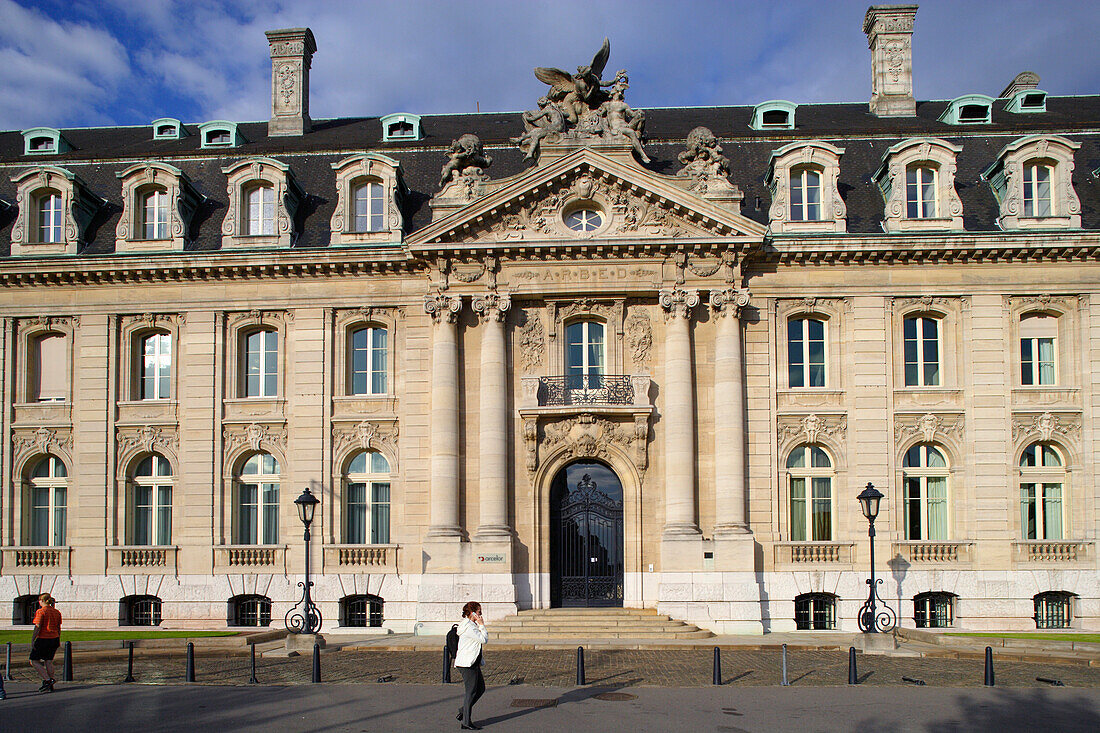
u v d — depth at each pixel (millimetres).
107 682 22297
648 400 33906
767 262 34844
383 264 35125
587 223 34875
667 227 34188
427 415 34719
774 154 35625
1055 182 35062
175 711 18484
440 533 33031
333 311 35688
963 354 34531
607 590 34250
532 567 33625
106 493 35344
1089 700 19781
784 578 33375
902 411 34250
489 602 32469
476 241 34188
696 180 34625
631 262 34344
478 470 33969
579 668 21500
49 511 36094
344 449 35000
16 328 36406
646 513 33688
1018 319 34656
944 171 35250
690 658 26547
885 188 35844
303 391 35250
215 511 34938
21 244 36219
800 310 34844
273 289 35812
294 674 23594
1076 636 30094
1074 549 33500
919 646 28578
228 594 34375
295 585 34250
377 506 35250
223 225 36094
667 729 16750
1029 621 33094
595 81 35750
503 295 34312
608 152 34844
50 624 21062
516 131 42094
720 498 33125
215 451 35250
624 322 34875
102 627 34500
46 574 35000
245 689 21125
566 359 35156
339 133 43000
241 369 36188
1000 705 19156
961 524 33812
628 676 23078
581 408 33562
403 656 27438
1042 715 18188
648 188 33844
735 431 33375
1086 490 33656
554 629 30938
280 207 36062
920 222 34844
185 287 36000
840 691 20734
